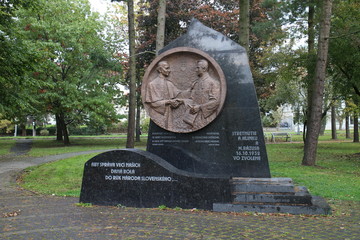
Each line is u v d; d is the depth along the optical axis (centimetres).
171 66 802
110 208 666
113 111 2802
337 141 3114
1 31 1495
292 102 2366
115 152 700
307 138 1381
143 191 677
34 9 1623
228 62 775
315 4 1656
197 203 646
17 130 5278
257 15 2530
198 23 817
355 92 1922
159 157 732
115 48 2911
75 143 3073
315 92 1362
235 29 2502
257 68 2550
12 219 581
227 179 641
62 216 600
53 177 1154
